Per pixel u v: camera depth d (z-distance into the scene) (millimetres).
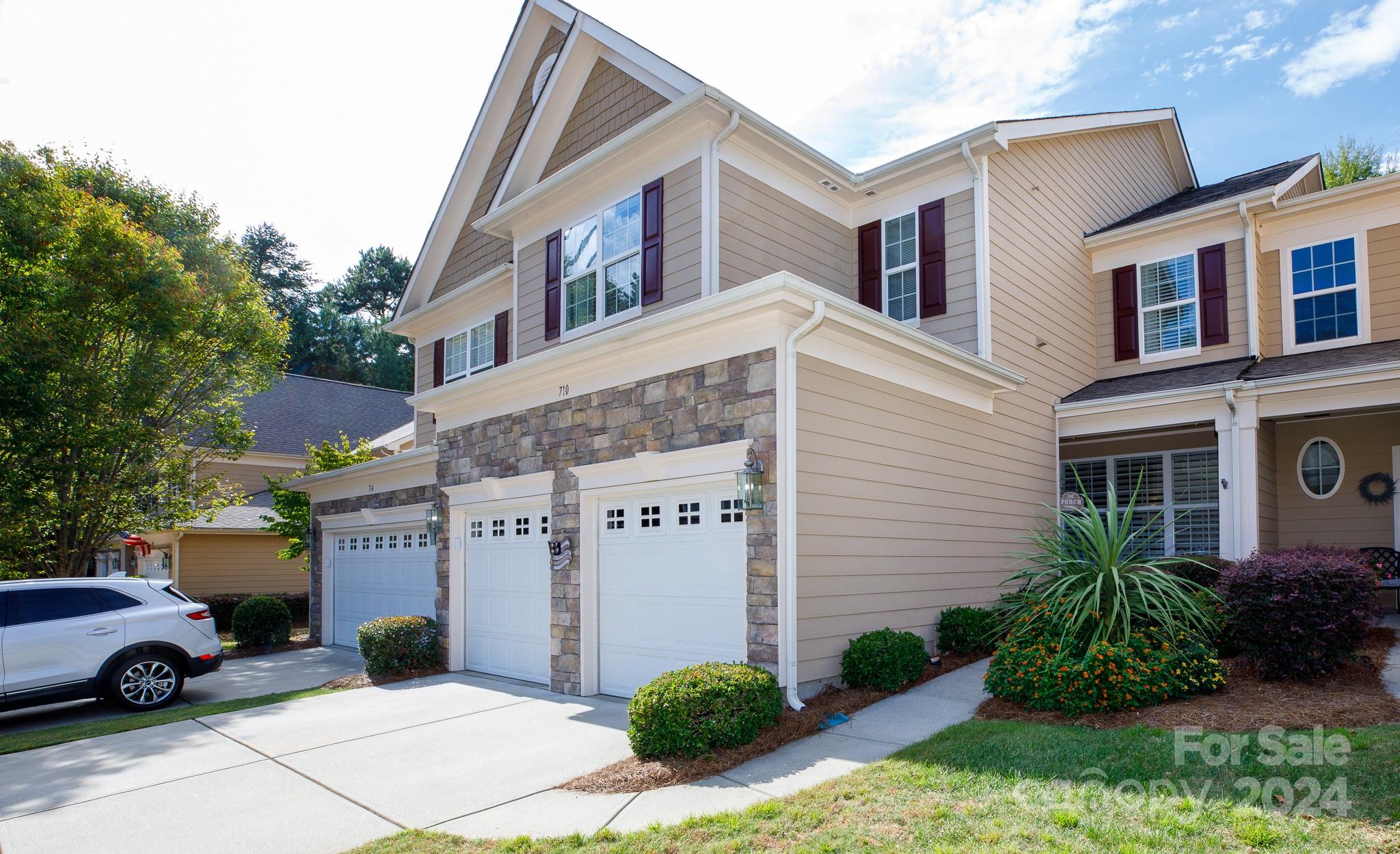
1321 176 14609
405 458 13086
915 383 9102
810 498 7379
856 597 7891
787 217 11055
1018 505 11070
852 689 7488
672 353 8266
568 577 9258
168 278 13984
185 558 20891
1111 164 14430
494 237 15898
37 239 13445
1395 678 6531
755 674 6453
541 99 12570
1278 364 11297
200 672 10141
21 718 9602
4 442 13016
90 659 9375
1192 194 15891
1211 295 12453
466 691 9648
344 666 13008
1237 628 6953
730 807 4957
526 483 10156
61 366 13195
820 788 5105
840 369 7930
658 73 10844
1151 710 6062
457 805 5414
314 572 16922
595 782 5680
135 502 15750
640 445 8523
